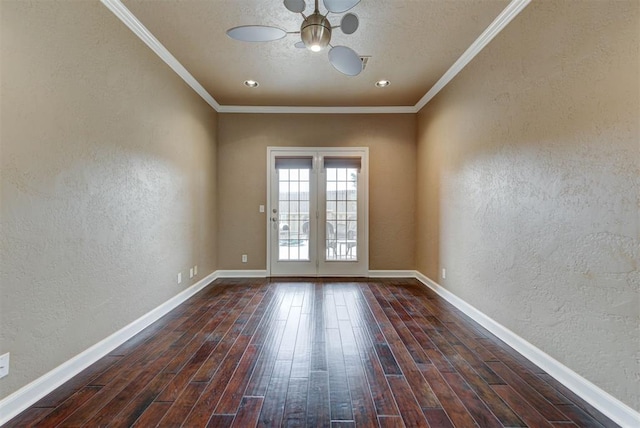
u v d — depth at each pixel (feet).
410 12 8.16
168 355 7.61
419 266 15.43
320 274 16.11
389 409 5.60
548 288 6.86
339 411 5.54
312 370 6.93
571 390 6.19
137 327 8.96
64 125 6.42
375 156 15.93
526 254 7.57
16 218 5.48
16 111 5.45
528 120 7.48
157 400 5.82
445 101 12.29
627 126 5.13
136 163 8.89
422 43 9.70
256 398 5.90
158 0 7.69
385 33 9.16
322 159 15.94
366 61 10.88
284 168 15.97
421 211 15.12
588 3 5.82
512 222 8.09
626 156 5.16
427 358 7.50
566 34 6.33
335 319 10.09
